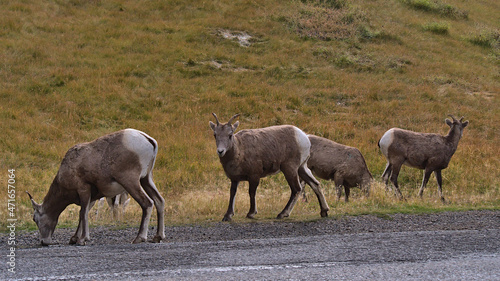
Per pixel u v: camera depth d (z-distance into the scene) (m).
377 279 9.57
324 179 23.47
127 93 37.03
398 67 47.16
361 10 58.75
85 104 34.94
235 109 36.00
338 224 16.45
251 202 17.89
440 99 40.69
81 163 13.99
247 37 50.44
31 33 45.59
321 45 50.12
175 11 54.72
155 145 14.50
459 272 9.97
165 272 10.18
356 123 35.03
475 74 47.41
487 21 67.25
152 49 45.16
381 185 22.50
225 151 16.69
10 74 37.69
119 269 10.48
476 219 17.02
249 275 9.93
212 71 42.81
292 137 18.44
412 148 23.52
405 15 62.12
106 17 51.34
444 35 58.22
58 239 15.09
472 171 26.58
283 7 57.59
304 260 11.09
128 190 13.89
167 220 17.50
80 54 42.62
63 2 53.59
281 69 44.25
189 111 35.31
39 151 27.75
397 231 15.37
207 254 11.80
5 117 31.77
